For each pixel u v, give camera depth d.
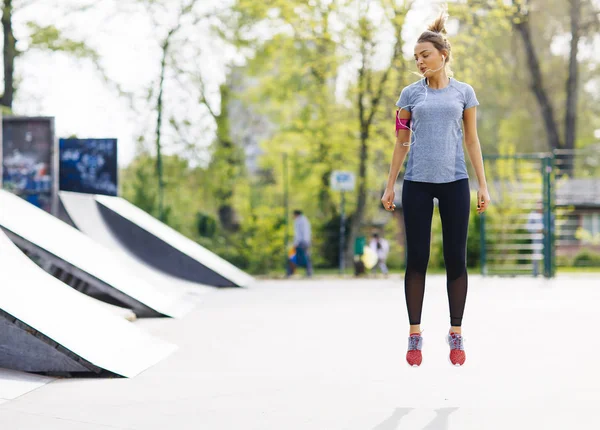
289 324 11.86
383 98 33.91
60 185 19.23
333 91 37.81
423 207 6.38
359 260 28.08
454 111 6.31
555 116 52.31
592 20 47.22
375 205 40.97
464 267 6.40
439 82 6.42
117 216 19.30
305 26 33.19
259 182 42.56
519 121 54.78
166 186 40.16
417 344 6.37
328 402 5.99
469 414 5.54
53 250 11.70
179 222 36.16
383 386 6.65
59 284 8.91
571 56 48.81
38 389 6.58
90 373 7.29
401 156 6.53
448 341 6.43
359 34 32.94
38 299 7.93
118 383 6.85
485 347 9.13
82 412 5.65
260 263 34.41
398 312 13.83
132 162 42.53
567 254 42.91
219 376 7.20
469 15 33.88
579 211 44.75
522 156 25.33
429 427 5.14
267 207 34.56
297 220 28.44
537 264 26.86
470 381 6.88
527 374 7.23
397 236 38.50
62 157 19.23
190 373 7.39
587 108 54.78
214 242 36.06
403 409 5.72
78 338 7.55
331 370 7.52
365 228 37.34
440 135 6.32
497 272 30.55
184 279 20.17
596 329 10.96
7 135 17.86
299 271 36.06
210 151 44.44
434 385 6.69
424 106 6.32
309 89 39.28
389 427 5.15
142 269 16.56
